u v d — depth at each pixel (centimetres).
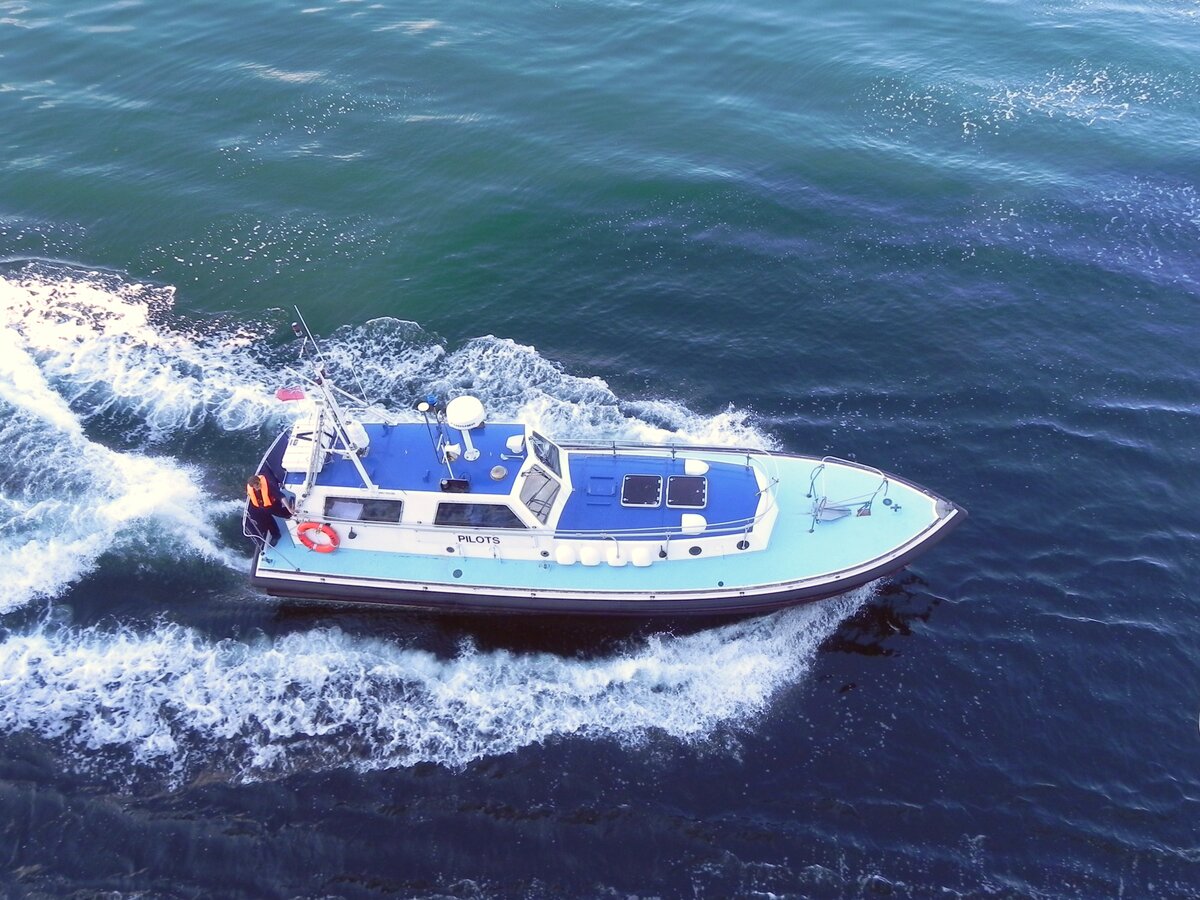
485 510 1862
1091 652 1945
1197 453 2389
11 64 3847
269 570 1914
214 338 2680
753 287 2928
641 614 1923
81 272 2864
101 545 2116
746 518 1931
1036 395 2561
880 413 2516
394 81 3816
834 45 4178
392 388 2556
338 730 1795
